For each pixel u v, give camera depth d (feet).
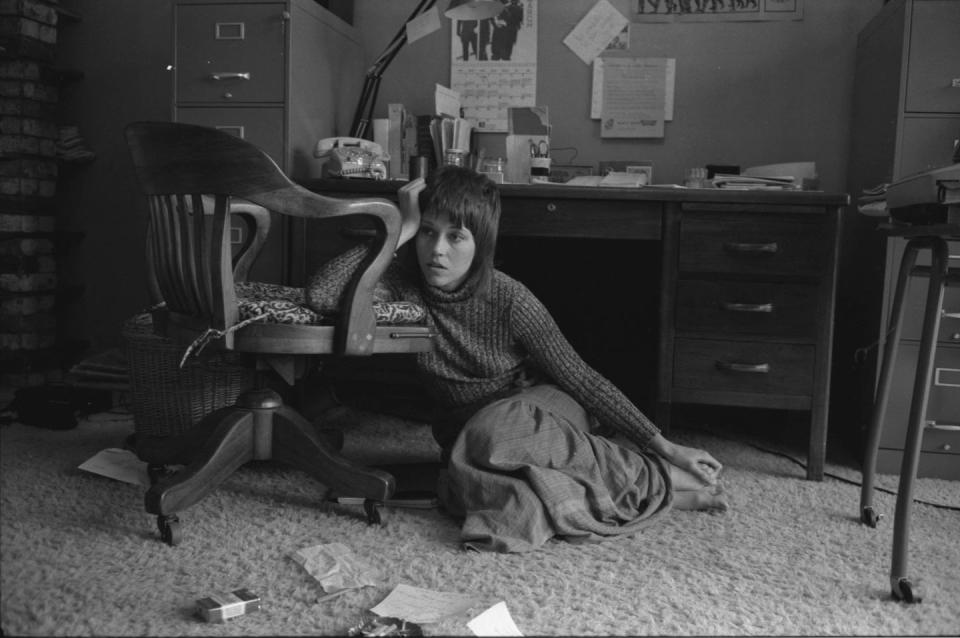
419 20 9.32
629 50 9.81
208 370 6.88
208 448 5.54
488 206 6.04
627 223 7.63
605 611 4.47
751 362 7.52
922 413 4.76
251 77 8.46
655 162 9.86
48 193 10.43
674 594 4.72
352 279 5.50
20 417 8.44
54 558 4.96
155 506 5.19
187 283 5.51
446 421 6.70
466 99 10.10
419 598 4.49
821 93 9.53
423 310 6.03
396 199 8.13
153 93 10.74
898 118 7.68
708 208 7.46
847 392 8.91
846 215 9.36
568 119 9.96
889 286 7.67
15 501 5.94
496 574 4.92
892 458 7.68
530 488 5.55
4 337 10.09
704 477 6.17
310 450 5.75
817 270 7.37
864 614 4.53
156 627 4.16
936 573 5.16
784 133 9.63
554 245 10.00
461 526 5.75
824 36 9.48
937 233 4.77
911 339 7.57
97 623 4.17
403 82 10.24
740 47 9.63
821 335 7.39
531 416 5.95
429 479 6.70
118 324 10.98
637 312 9.87
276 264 8.39
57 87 10.65
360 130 9.54
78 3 10.78
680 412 9.81
